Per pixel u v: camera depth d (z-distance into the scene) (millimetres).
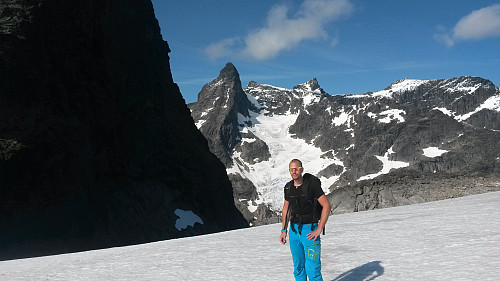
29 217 44625
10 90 51312
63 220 47125
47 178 47969
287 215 5742
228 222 88625
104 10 65375
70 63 59750
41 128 50875
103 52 64562
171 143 82188
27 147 47594
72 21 60938
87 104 61188
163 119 80375
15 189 44781
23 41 54312
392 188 65438
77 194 50000
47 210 46375
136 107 72688
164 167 76125
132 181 64875
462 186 52969
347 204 67938
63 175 49750
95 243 49000
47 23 57938
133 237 55000
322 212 5426
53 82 56500
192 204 77500
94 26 63781
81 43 61844
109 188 59312
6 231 42500
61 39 59188
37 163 47781
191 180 81188
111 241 50969
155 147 74188
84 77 61688
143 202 63094
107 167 61906
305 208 5512
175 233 62969
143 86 75438
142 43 77000
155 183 69062
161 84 85250
